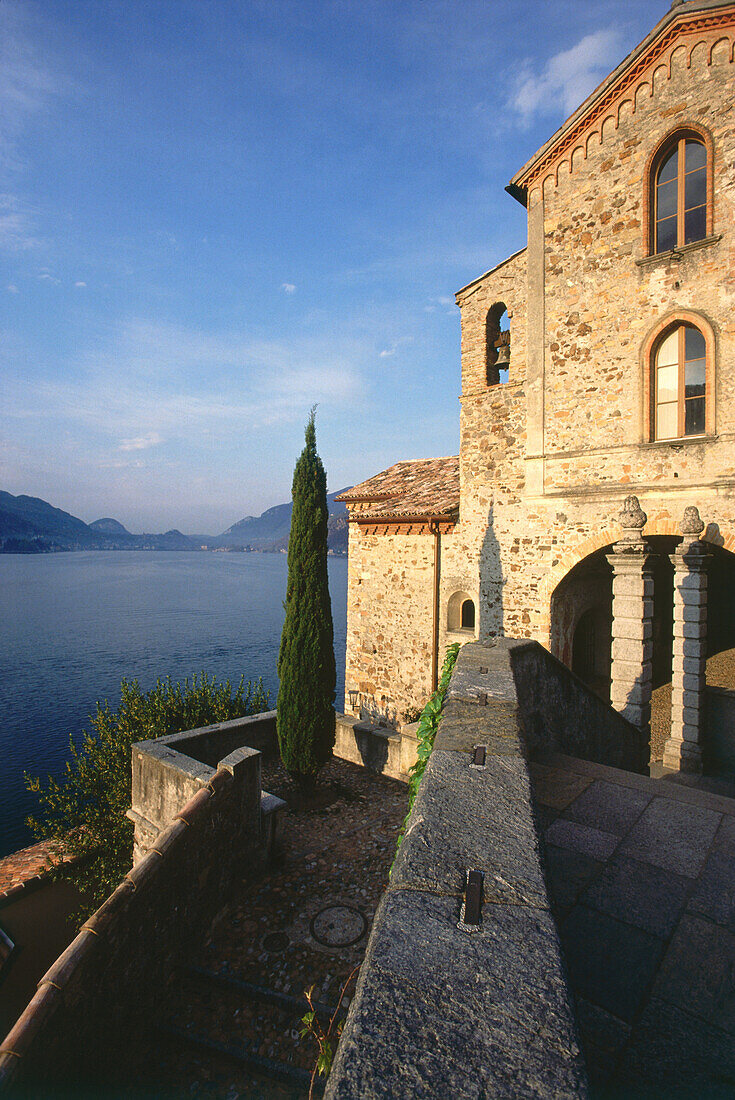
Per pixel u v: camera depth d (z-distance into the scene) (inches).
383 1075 41.4
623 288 393.4
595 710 251.4
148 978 179.9
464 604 513.7
